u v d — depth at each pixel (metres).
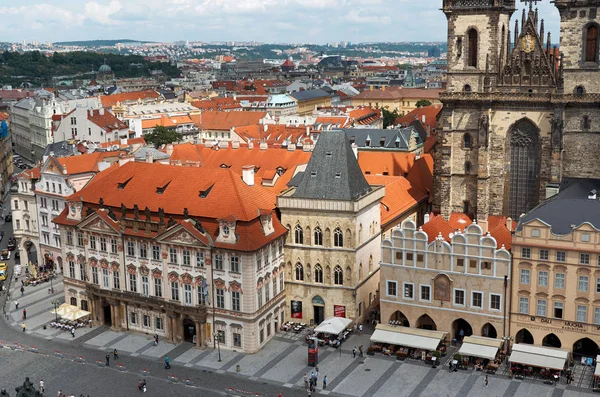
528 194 154.88
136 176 143.62
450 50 155.38
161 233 130.12
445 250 123.38
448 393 109.88
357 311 134.62
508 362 119.50
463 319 124.69
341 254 132.12
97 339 135.75
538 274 117.38
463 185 159.88
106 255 139.75
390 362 121.75
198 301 130.38
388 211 153.12
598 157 146.25
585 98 143.88
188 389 114.38
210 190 133.00
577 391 108.94
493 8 149.50
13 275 176.75
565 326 116.75
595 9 141.00
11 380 118.81
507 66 151.00
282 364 122.38
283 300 137.88
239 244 123.56
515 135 153.38
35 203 181.62
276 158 197.88
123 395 113.00
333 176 132.38
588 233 112.19
